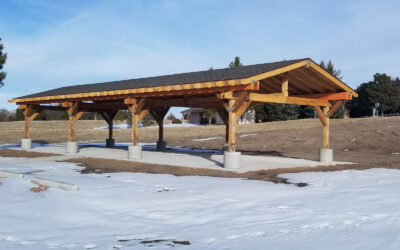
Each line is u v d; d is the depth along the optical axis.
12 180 9.34
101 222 5.77
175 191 8.16
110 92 15.54
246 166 12.98
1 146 24.61
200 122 55.72
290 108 47.00
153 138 34.28
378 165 13.98
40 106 21.39
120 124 54.16
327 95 15.31
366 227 5.26
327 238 4.77
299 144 24.47
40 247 4.61
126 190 8.21
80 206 6.73
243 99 11.78
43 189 8.10
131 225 5.61
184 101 16.97
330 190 8.34
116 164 13.92
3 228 5.38
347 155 18.72
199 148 24.36
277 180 9.98
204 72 15.77
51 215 6.13
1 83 24.08
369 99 52.19
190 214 6.21
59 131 41.38
